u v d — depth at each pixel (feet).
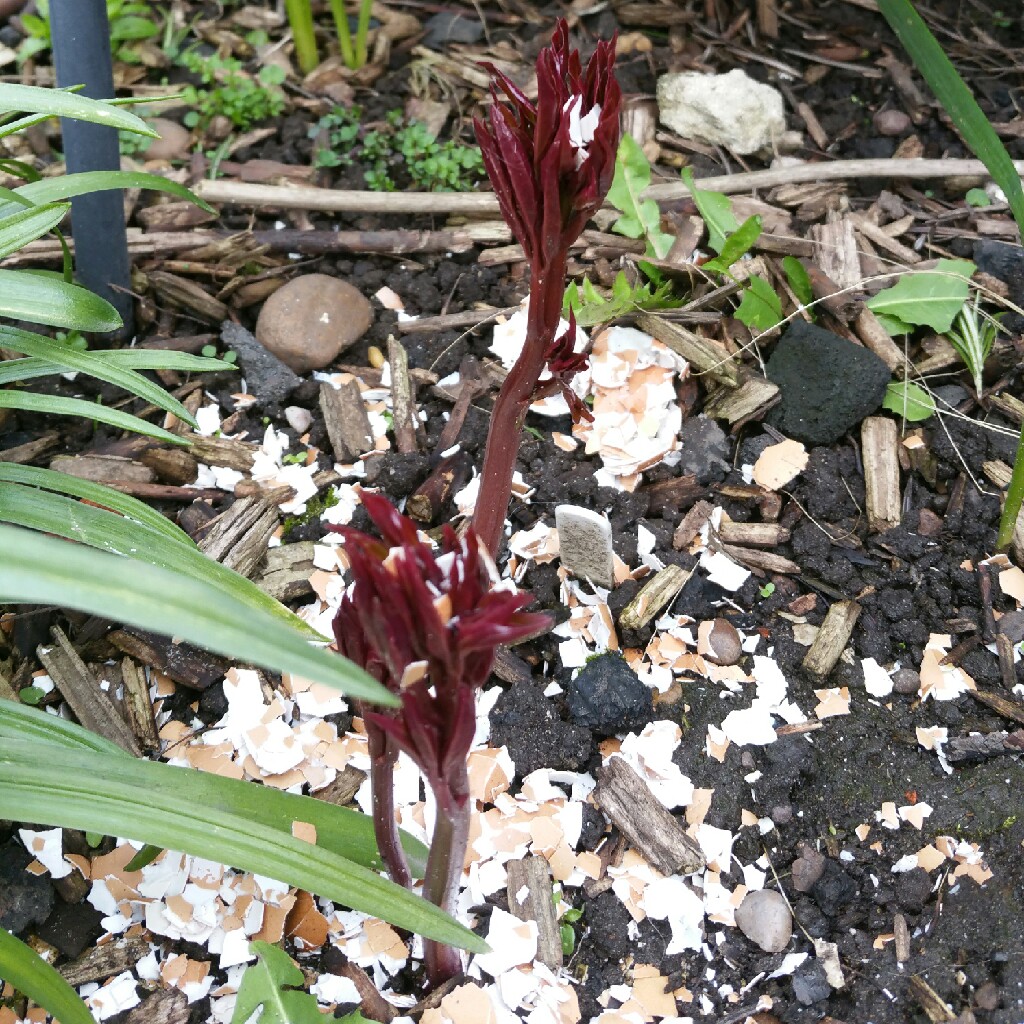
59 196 0.89
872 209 1.33
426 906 0.68
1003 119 1.43
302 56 1.45
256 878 0.89
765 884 0.91
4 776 0.66
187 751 0.96
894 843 0.93
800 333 1.15
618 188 1.27
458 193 1.31
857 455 1.15
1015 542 1.08
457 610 0.57
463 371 1.19
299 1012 0.77
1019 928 0.87
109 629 1.00
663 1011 0.85
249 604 0.80
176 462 1.10
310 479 1.11
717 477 1.12
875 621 1.04
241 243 1.26
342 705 0.98
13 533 0.51
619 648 1.03
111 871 0.90
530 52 1.50
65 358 0.85
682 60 1.48
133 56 1.45
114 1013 0.84
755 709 0.99
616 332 1.18
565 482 1.11
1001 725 0.99
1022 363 1.19
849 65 1.48
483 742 0.97
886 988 0.86
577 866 0.91
